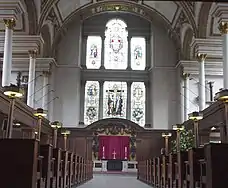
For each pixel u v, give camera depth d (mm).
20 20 18312
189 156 7930
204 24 18656
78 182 12508
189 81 21812
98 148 23172
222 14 14211
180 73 22859
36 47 18719
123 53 25703
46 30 21391
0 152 6262
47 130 20391
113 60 25547
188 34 21766
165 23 23516
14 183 6180
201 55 18578
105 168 23016
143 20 25938
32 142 6312
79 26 24672
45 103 21672
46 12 19359
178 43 23312
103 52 25531
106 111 24766
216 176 6281
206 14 18156
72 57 24234
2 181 6188
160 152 22828
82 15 24312
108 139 23203
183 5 19234
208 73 20812
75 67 24125
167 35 24750
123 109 24875
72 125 23328
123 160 23156
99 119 24234
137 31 25859
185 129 19562
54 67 23531
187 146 16922
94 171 22812
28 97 18562
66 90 23812
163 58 24516
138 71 25250
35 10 18359
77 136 22922
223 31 14289
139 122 24672
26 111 16016
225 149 6359
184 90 21797
